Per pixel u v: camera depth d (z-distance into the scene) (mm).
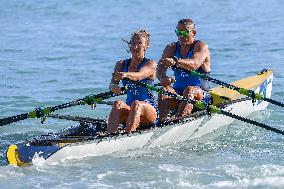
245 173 34656
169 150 39781
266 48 77812
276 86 57594
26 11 121750
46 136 39406
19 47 81750
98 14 117188
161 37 88188
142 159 37531
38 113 37875
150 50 77500
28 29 99438
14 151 35906
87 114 49656
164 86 41250
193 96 42062
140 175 34469
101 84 59406
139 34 38438
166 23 103688
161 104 42000
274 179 33375
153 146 39938
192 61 41188
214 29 95500
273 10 116438
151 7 125750
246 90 43531
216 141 42312
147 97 39438
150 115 39125
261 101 50250
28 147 36125
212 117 43750
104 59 72625
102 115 49469
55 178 33719
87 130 40375
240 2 130250
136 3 132000
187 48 42281
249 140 42531
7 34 94188
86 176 34156
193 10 120125
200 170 35375
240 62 69562
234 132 44438
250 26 97438
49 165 35438
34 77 62562
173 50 42750
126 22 106062
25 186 32562
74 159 36281
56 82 60281
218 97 47281
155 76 40438
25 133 44219
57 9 124188
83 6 128125
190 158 38094
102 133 38500
